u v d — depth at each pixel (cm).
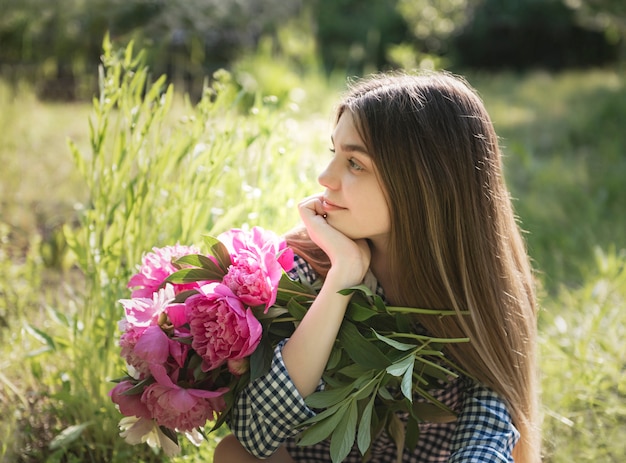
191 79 625
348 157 139
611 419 211
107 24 613
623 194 429
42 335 196
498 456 134
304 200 146
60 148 397
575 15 934
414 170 136
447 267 140
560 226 378
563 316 263
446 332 143
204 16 651
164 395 125
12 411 195
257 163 215
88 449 189
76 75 587
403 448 157
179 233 191
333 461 128
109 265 190
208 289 129
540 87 778
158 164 191
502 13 980
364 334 143
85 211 205
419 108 138
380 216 139
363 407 140
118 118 191
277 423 134
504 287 144
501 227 145
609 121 582
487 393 143
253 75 580
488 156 144
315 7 921
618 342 241
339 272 138
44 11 617
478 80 841
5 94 461
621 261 288
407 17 942
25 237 307
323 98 580
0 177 349
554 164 474
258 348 133
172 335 131
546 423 207
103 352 188
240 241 136
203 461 179
